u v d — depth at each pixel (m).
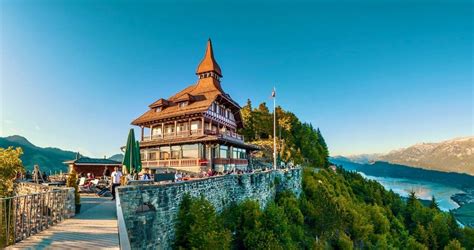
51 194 11.72
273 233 20.39
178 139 37.09
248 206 21.39
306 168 51.53
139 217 12.29
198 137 35.94
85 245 8.61
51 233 10.04
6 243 8.87
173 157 38.34
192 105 38.94
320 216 30.62
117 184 19.05
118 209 6.69
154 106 43.53
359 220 37.06
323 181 50.25
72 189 13.41
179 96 44.69
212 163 36.12
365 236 36.22
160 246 13.20
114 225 11.28
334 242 30.27
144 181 17.39
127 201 11.80
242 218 20.75
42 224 10.78
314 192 40.25
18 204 11.07
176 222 14.48
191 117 38.00
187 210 15.10
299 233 25.28
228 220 19.86
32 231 10.15
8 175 25.48
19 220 10.03
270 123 74.81
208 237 13.76
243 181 23.66
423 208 62.28
